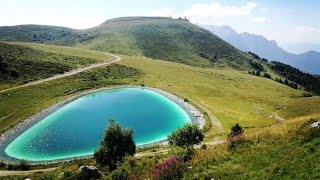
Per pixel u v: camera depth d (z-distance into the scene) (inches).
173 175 1013.8
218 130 4131.4
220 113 5142.7
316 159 877.2
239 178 894.4
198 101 5910.4
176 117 4891.7
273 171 879.7
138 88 6835.6
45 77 6614.2
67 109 5167.3
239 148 1114.7
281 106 6304.1
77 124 4426.7
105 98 5984.3
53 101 5438.0
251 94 7357.3
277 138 1107.9
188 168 1047.6
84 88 6441.9
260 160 970.1
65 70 7308.1
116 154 1955.0
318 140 975.0
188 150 1253.1
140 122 4621.1
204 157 1113.4
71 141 3750.0
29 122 4372.5
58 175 1648.6
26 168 2871.6
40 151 3420.3
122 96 6171.3
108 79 7278.5
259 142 1119.0
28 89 5664.4
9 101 5019.7
